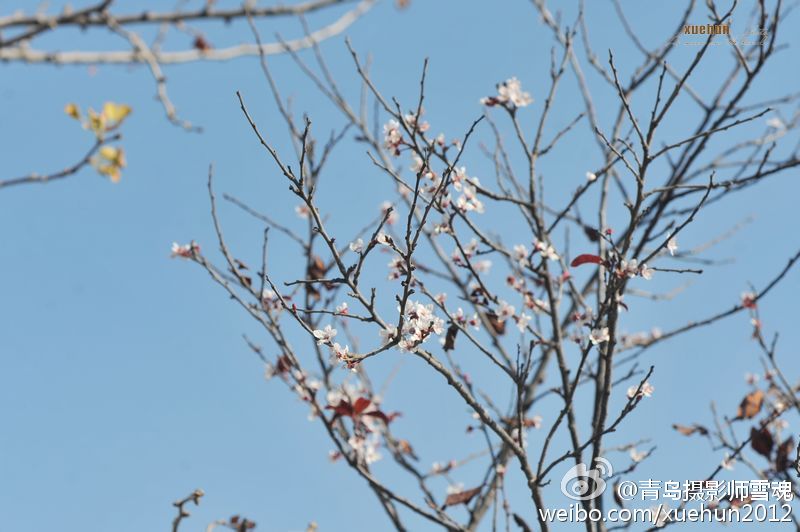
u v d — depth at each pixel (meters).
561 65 6.98
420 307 5.37
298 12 4.91
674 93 5.79
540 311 6.77
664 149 5.84
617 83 5.80
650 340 7.59
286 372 7.26
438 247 7.79
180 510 5.43
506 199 6.46
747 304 7.02
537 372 7.57
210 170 6.74
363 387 7.50
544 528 5.65
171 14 4.60
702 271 5.68
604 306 5.80
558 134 6.74
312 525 6.16
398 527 6.76
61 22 4.32
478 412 5.62
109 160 4.63
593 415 6.54
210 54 4.98
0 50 4.20
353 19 5.61
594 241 7.46
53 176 4.54
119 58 4.58
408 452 7.25
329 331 5.30
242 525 6.06
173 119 4.84
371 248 5.15
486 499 6.81
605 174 7.57
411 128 6.46
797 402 6.73
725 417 6.80
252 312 6.70
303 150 5.11
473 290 6.35
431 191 6.14
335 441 6.45
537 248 6.46
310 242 7.20
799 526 6.20
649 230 6.67
